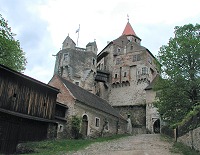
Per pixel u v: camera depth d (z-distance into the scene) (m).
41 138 22.83
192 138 17.69
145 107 50.16
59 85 30.38
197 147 16.41
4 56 27.77
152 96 47.69
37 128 22.55
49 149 18.66
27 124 21.38
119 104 54.56
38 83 22.98
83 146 20.44
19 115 20.05
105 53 61.72
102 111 33.66
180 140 21.34
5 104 19.44
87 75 51.28
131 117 51.03
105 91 58.59
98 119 32.59
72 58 52.03
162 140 24.78
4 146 18.64
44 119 23.36
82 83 50.72
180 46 28.06
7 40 25.88
